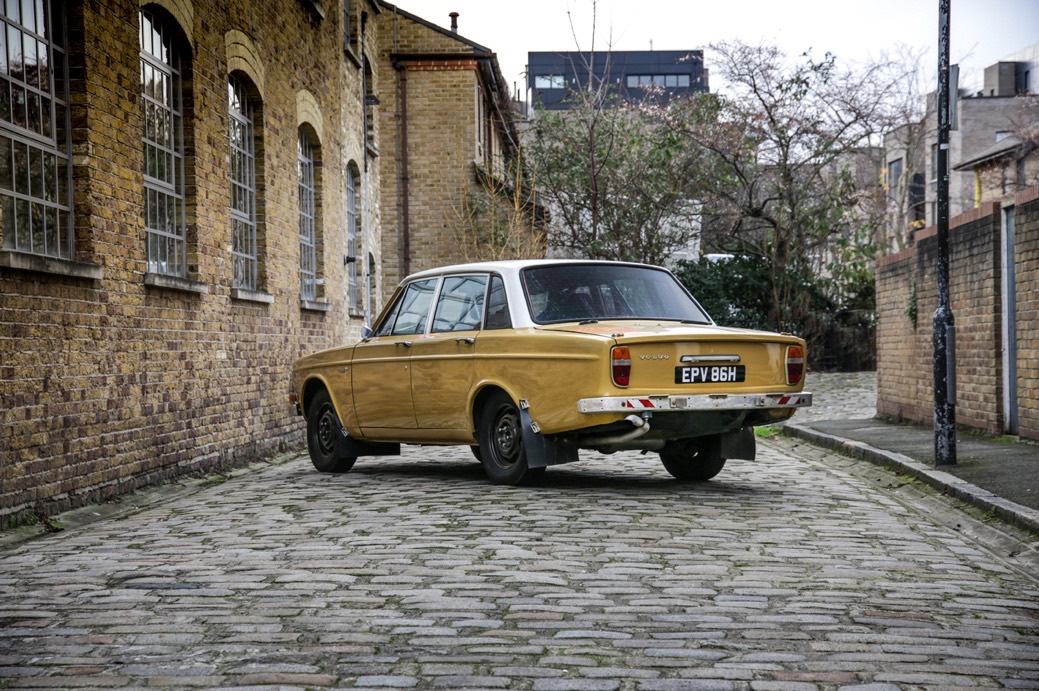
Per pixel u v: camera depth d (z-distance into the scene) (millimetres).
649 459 12531
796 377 9484
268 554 6801
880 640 4906
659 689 4230
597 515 8195
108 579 6141
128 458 9789
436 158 29438
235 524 8062
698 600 5609
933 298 14906
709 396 8922
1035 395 11953
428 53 29281
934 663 4574
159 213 10945
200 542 7316
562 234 30250
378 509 8625
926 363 15266
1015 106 51656
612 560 6555
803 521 8039
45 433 8359
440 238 29438
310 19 16375
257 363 13523
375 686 4270
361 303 20594
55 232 8930
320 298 17016
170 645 4828
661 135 30500
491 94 32938
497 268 10109
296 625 5133
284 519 8234
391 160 29453
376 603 5527
